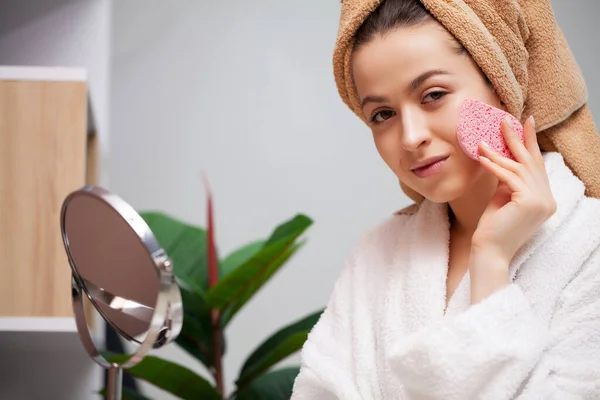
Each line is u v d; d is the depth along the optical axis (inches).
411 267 29.1
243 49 78.1
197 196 76.0
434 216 29.9
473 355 23.1
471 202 28.1
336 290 32.5
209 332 49.8
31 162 43.8
